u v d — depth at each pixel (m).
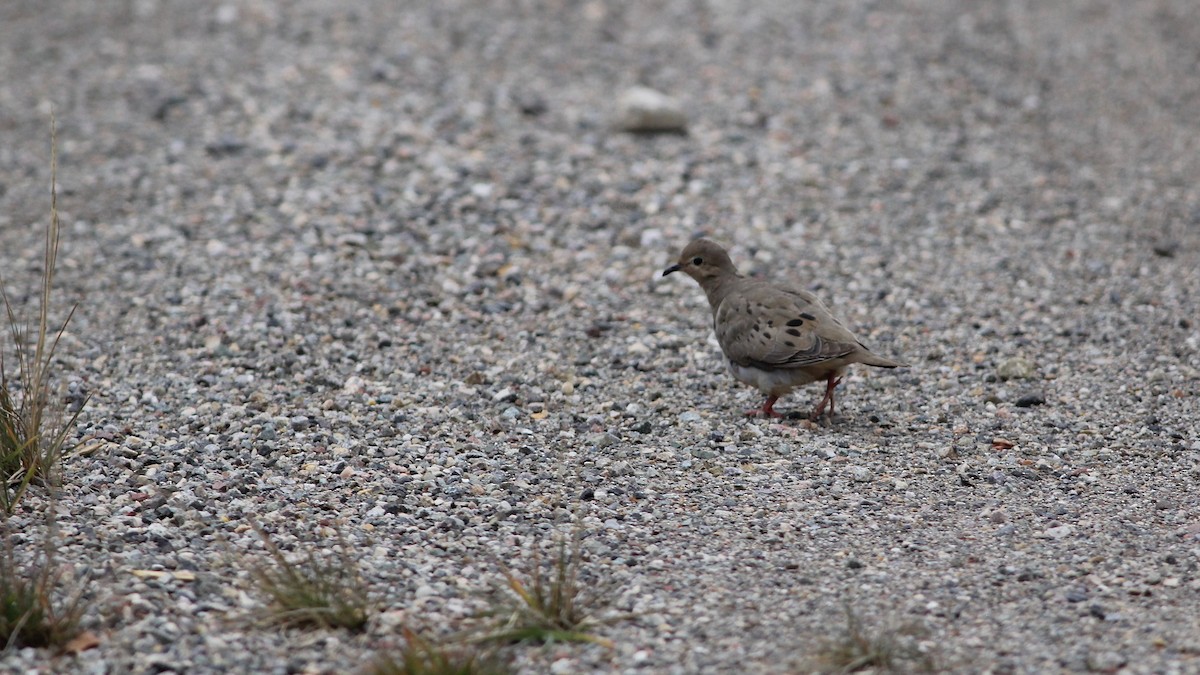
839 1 24.38
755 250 15.54
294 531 9.20
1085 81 21.12
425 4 23.94
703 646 7.78
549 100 19.95
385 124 18.88
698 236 15.86
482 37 22.48
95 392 11.88
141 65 21.17
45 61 21.50
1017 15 24.09
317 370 12.55
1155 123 19.52
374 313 13.80
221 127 18.83
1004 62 21.77
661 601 8.31
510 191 16.84
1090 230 16.00
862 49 22.02
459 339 13.35
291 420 11.29
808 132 18.83
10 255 15.19
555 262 15.18
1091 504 9.87
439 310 13.98
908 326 13.73
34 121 19.17
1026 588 8.49
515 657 7.66
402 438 11.05
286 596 7.99
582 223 16.11
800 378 11.27
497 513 9.60
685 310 14.13
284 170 17.42
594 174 17.44
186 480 10.02
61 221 16.09
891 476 10.41
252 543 8.98
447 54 21.67
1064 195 17.02
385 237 15.59
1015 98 20.27
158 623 7.77
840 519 9.59
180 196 16.75
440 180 17.16
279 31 22.53
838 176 17.50
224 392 11.99
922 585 8.55
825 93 20.19
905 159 18.00
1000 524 9.52
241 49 21.77
